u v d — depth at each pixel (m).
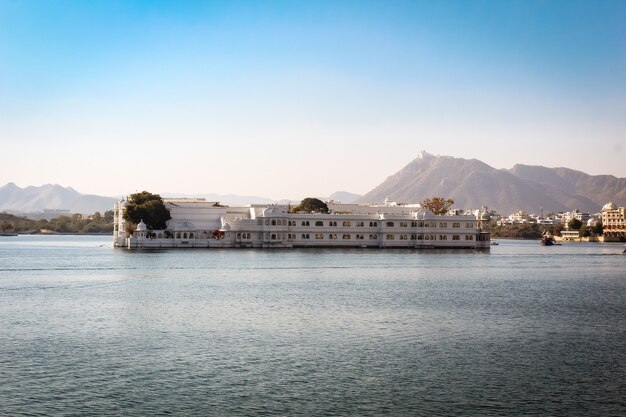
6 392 50.72
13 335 70.38
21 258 198.38
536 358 61.62
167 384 52.94
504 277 142.38
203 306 91.50
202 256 199.50
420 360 60.56
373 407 48.38
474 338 70.19
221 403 48.88
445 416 46.84
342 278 133.00
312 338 69.50
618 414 47.31
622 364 59.59
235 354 62.25
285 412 47.31
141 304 93.25
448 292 110.88
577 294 110.19
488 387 52.84
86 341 67.50
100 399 49.38
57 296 101.69
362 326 76.56
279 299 99.25
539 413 47.44
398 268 160.38
